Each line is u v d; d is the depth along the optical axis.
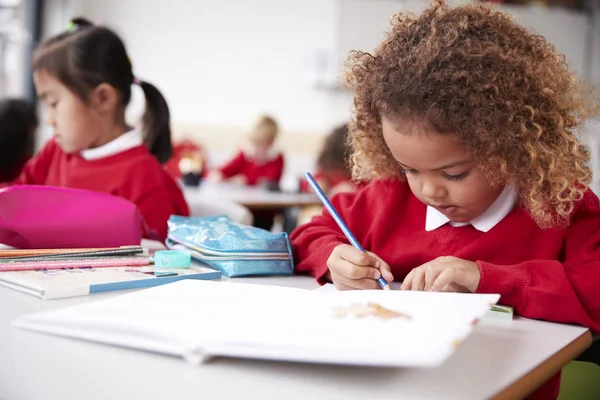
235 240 1.00
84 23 1.80
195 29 5.73
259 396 0.49
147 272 0.88
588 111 0.96
